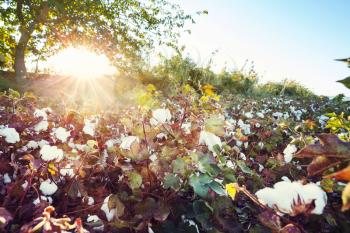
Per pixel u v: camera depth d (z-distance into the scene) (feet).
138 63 31.55
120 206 2.75
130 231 2.80
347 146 1.84
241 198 3.52
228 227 2.81
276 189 1.94
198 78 25.23
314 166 1.88
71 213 3.08
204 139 3.54
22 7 35.68
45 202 2.76
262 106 11.82
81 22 34.99
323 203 1.84
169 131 3.73
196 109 4.47
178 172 2.98
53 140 4.28
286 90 29.30
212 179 2.88
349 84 1.78
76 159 3.66
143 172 3.19
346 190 1.55
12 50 36.19
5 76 35.06
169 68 27.02
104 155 4.10
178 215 3.04
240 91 27.17
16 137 3.77
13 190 2.92
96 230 2.67
